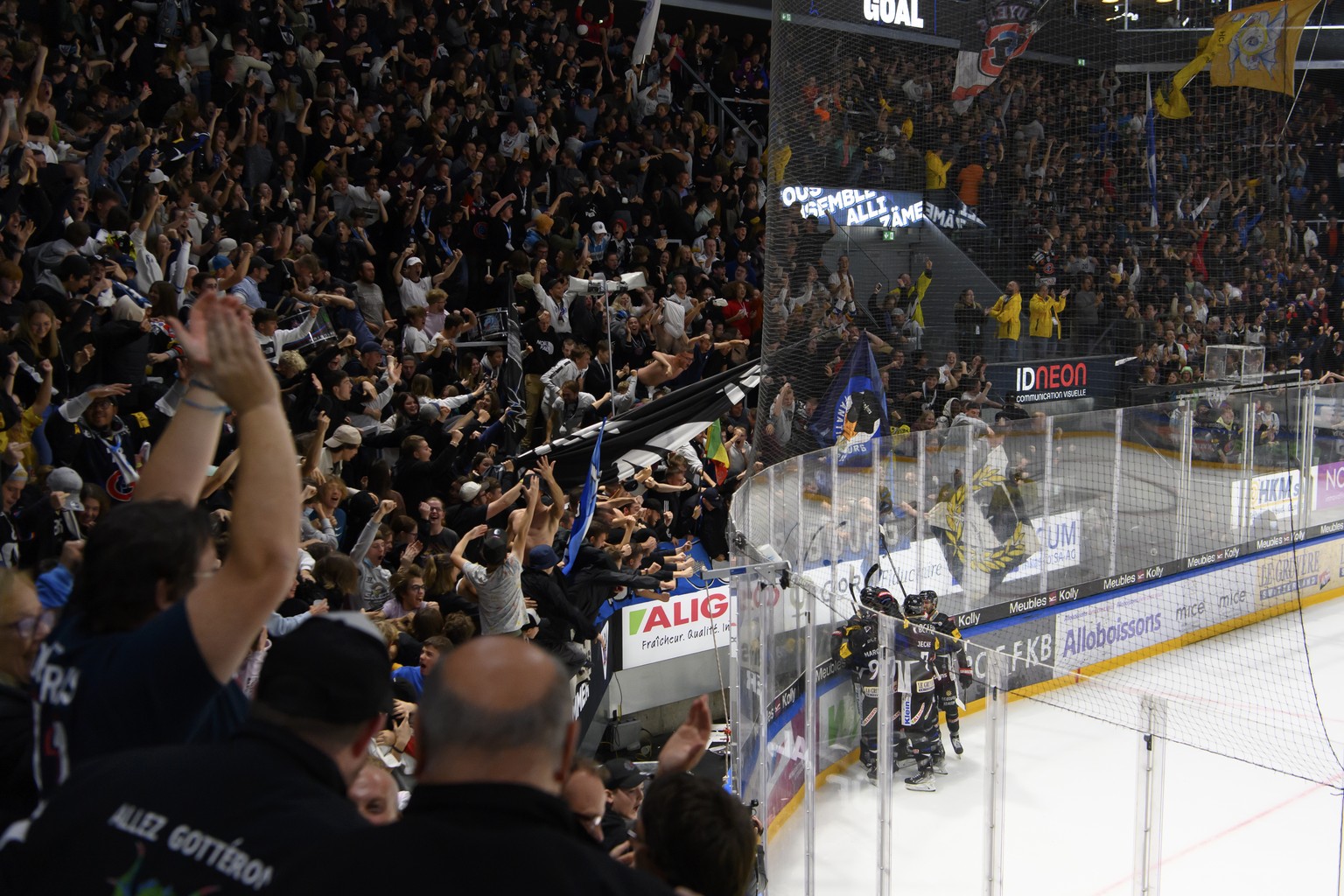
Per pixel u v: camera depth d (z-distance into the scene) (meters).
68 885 1.81
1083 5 11.18
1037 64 10.99
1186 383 13.09
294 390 10.41
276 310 11.11
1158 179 12.23
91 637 2.20
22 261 10.25
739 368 12.23
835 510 10.16
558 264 14.87
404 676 7.39
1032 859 6.61
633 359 13.74
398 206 14.46
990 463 11.54
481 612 8.31
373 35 16.55
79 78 13.06
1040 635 12.12
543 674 1.85
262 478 2.13
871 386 10.19
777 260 9.49
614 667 10.62
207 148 13.08
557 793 1.87
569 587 9.44
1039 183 11.12
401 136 15.39
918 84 10.00
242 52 14.62
